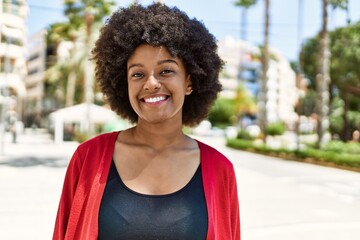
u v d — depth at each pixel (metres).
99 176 1.50
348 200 8.82
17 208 6.72
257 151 21.42
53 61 49.75
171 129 1.61
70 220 1.50
